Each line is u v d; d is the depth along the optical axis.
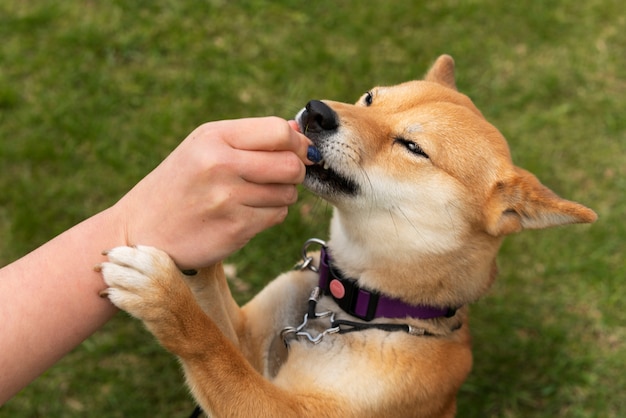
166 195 0.61
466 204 0.79
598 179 1.19
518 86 1.29
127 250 0.62
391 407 0.75
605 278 1.09
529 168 1.18
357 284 0.80
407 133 0.79
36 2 1.29
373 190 0.78
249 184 0.60
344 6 1.38
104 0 1.31
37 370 0.61
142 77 1.22
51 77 1.19
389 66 1.30
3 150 1.11
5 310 0.60
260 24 1.32
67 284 0.62
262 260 1.08
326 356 0.76
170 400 0.99
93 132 1.15
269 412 0.70
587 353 1.04
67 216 1.08
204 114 1.19
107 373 0.99
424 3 1.40
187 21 1.31
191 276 0.73
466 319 0.84
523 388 1.02
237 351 0.70
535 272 1.10
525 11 1.41
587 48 1.37
